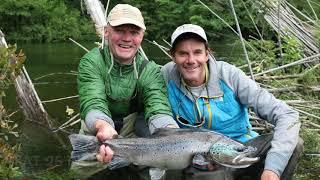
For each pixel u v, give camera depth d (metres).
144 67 1.74
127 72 1.73
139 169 1.72
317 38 3.21
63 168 1.87
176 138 1.48
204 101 1.64
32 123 2.49
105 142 1.50
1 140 1.43
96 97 1.64
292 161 1.55
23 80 2.58
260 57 2.94
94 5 2.86
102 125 1.54
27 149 2.09
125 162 1.52
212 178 1.49
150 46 6.26
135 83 1.73
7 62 1.40
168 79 1.72
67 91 3.27
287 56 2.84
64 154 2.05
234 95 1.64
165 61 4.56
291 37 3.04
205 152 1.45
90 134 1.70
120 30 1.66
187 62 1.60
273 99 1.60
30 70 4.37
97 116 1.59
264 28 3.37
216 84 1.64
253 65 2.96
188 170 1.52
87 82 1.68
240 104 1.66
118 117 1.81
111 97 1.74
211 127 1.65
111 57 1.72
